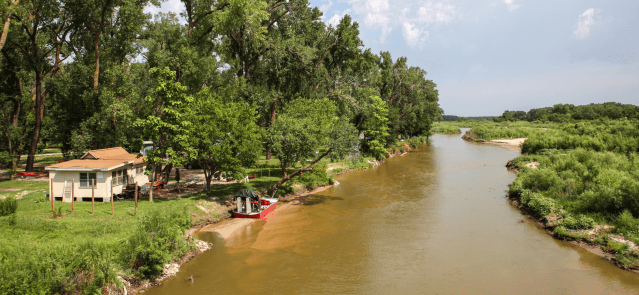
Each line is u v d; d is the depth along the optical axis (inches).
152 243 597.3
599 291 569.0
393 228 892.0
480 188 1365.7
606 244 723.4
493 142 3371.1
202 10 1256.8
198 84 1224.2
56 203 852.0
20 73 1325.0
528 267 661.3
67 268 464.8
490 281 605.9
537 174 1155.9
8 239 565.3
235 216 968.9
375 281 604.4
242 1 1159.0
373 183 1477.6
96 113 1181.7
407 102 2935.5
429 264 676.7
